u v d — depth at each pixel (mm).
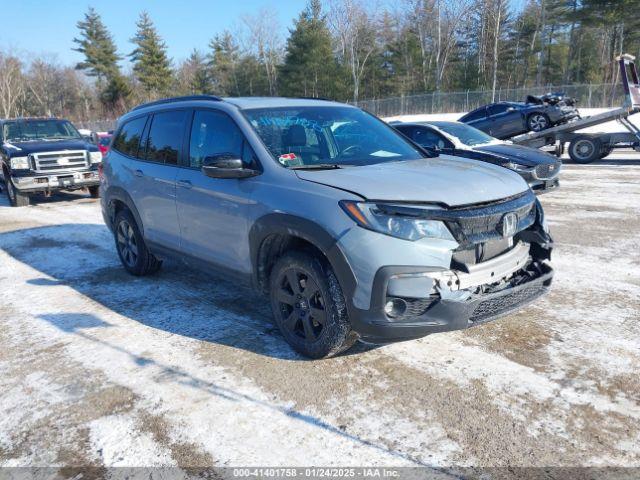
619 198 9312
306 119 4316
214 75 74438
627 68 14797
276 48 66688
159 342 4086
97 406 3238
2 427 3080
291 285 3672
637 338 3812
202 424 3000
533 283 3506
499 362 3545
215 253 4305
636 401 3035
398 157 4203
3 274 6211
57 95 81125
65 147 11141
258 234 3734
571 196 9703
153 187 4910
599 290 4809
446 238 3123
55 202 11898
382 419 2971
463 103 37812
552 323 4125
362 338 3320
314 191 3416
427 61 58500
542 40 51062
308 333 3623
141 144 5277
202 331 4262
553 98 17328
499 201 3371
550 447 2676
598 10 46125
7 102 74125
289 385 3369
